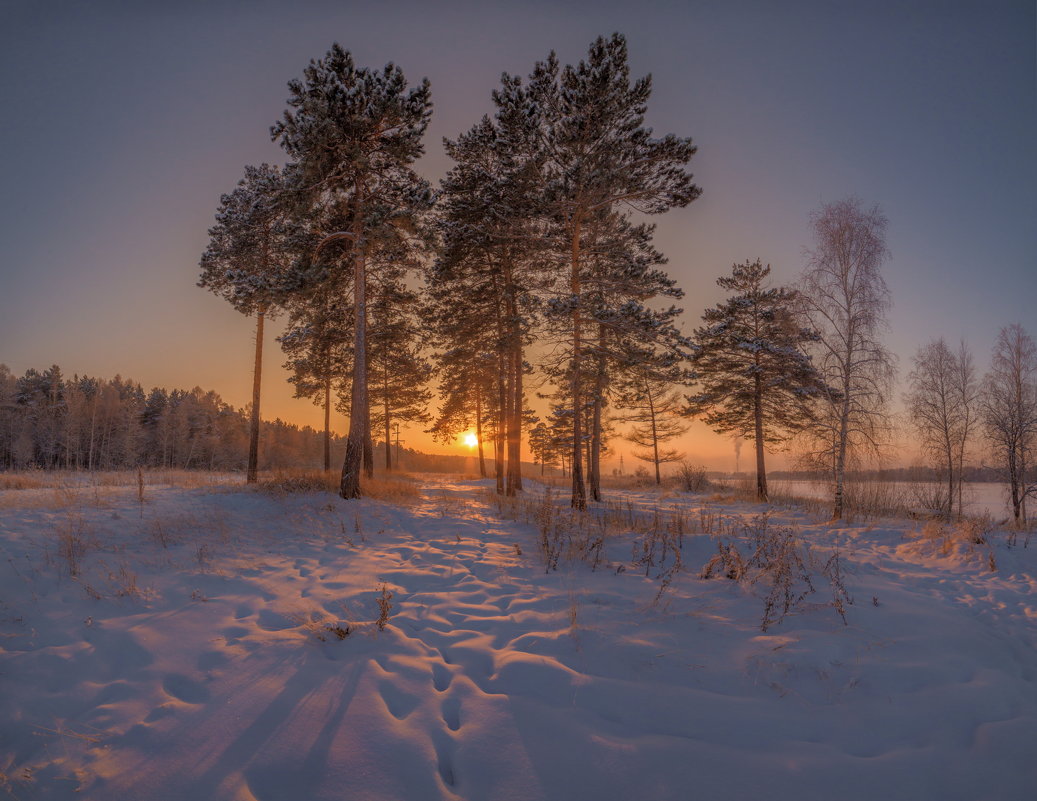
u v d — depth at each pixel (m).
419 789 2.51
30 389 53.53
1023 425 18.44
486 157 15.48
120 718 2.99
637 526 10.22
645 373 15.49
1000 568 7.62
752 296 22.08
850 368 13.23
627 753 2.75
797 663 3.80
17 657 3.55
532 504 13.73
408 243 13.94
